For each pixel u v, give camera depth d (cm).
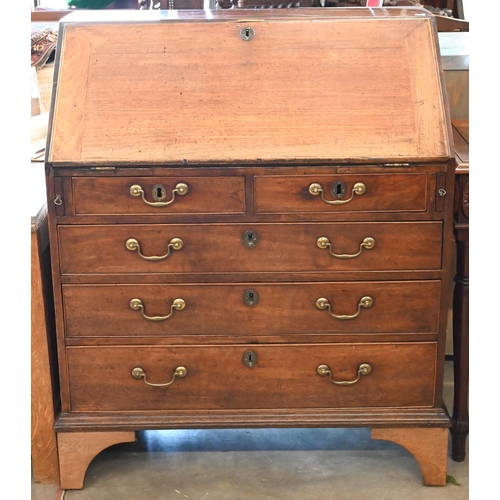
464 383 232
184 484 230
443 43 277
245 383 219
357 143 202
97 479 233
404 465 240
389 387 220
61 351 216
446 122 204
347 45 210
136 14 226
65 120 204
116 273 210
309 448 250
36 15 297
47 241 223
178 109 205
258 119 204
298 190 203
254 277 210
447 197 204
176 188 202
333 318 213
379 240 207
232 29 210
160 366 217
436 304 213
